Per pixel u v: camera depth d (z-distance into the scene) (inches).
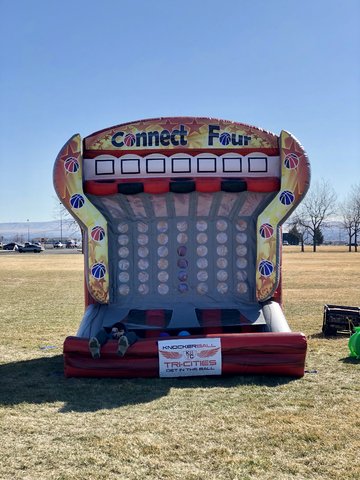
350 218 2876.5
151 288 304.2
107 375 257.0
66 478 157.1
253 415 207.0
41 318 468.1
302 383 250.8
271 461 167.0
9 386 249.3
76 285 791.1
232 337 259.1
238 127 299.9
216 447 177.2
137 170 297.3
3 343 357.1
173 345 256.5
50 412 212.4
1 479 156.0
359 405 219.0
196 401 224.1
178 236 306.2
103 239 290.8
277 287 301.1
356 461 166.9
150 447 177.5
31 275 993.5
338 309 386.6
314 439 183.6
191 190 296.2
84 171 297.7
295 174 290.4
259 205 303.9
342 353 317.4
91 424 198.7
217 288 305.1
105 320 283.4
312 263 1349.7
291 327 411.2
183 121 298.5
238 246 305.6
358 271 1047.0
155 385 246.5
